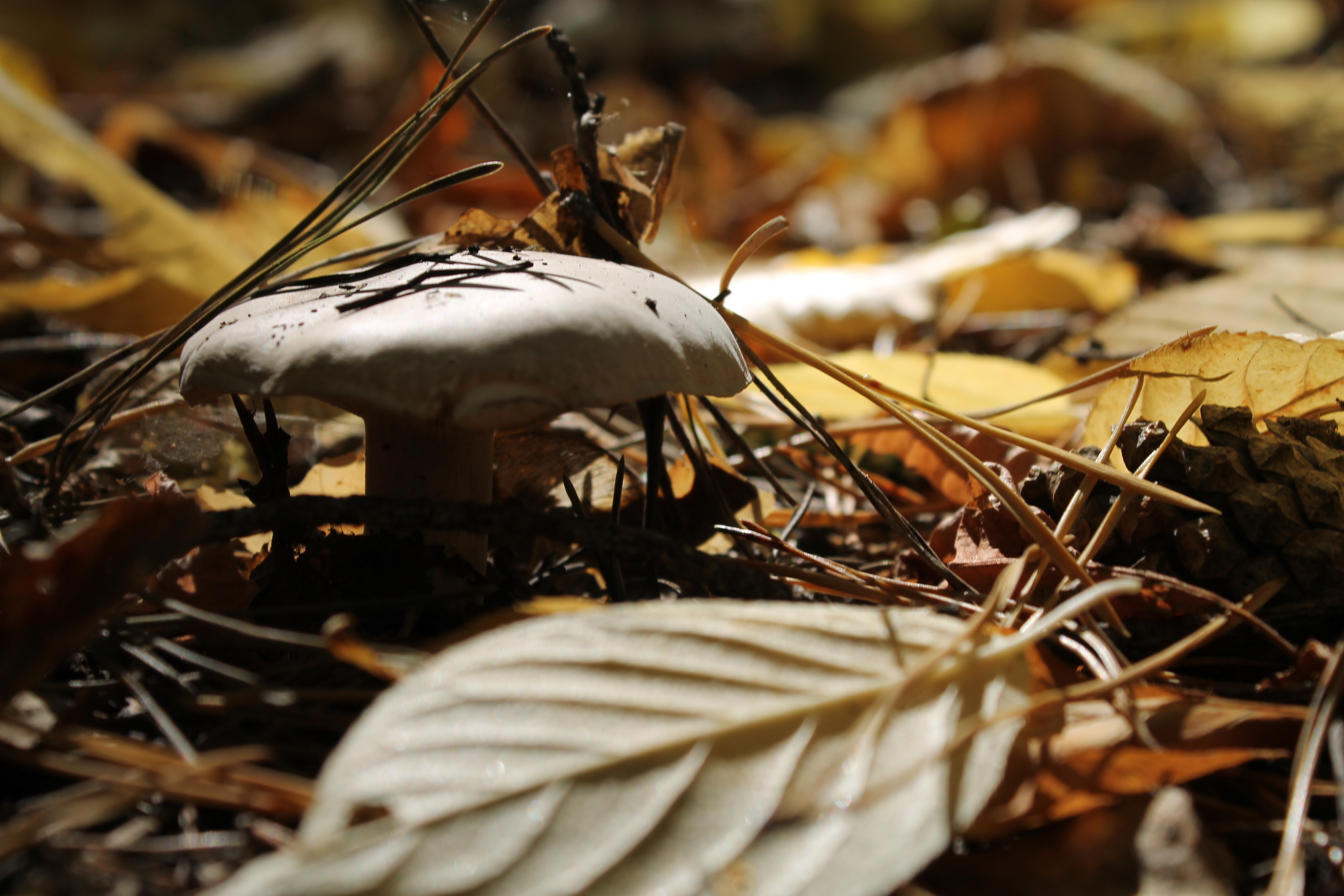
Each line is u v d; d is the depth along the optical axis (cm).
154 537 28
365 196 33
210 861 28
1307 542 31
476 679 27
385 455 32
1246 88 104
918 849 27
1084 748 28
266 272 32
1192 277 63
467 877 26
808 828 27
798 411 39
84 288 42
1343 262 50
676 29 147
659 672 28
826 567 33
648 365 29
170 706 30
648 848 27
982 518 33
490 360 29
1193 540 31
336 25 139
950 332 52
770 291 52
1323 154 92
